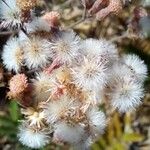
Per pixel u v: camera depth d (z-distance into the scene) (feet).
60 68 0.42
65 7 0.67
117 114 0.65
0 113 0.61
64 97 0.41
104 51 0.43
